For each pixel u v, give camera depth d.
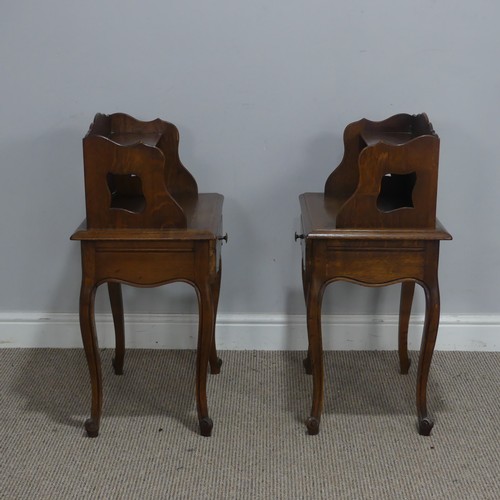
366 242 2.35
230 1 2.74
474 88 2.81
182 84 2.82
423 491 2.26
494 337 3.07
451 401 2.73
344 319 3.06
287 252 3.00
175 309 3.08
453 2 2.73
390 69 2.80
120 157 2.29
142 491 2.26
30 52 2.80
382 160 2.29
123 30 2.78
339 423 2.59
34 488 2.27
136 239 2.33
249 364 2.98
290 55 2.79
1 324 3.10
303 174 2.91
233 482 2.30
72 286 3.07
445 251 3.00
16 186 2.95
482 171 2.90
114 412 2.66
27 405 2.71
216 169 2.91
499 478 2.31
